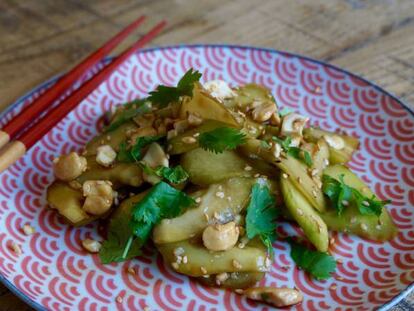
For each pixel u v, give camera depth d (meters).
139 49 0.42
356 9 0.53
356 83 0.41
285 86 0.42
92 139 0.36
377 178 0.37
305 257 0.32
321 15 0.52
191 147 0.32
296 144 0.33
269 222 0.31
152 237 0.30
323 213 0.33
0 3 0.53
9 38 0.48
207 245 0.29
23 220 0.33
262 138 0.33
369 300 0.29
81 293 0.29
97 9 0.53
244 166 0.32
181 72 0.43
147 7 0.53
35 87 0.42
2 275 0.28
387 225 0.33
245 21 0.52
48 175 0.36
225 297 0.30
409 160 0.37
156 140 0.33
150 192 0.30
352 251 0.32
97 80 0.38
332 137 0.36
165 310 0.29
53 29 0.50
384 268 0.31
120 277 0.30
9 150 0.33
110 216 0.32
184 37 0.50
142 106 0.36
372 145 0.39
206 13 0.53
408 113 0.39
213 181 0.31
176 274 0.31
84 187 0.32
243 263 0.30
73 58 0.47
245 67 0.43
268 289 0.29
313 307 0.29
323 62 0.42
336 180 0.33
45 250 0.31
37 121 0.35
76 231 0.32
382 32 0.50
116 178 0.32
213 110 0.32
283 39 0.50
